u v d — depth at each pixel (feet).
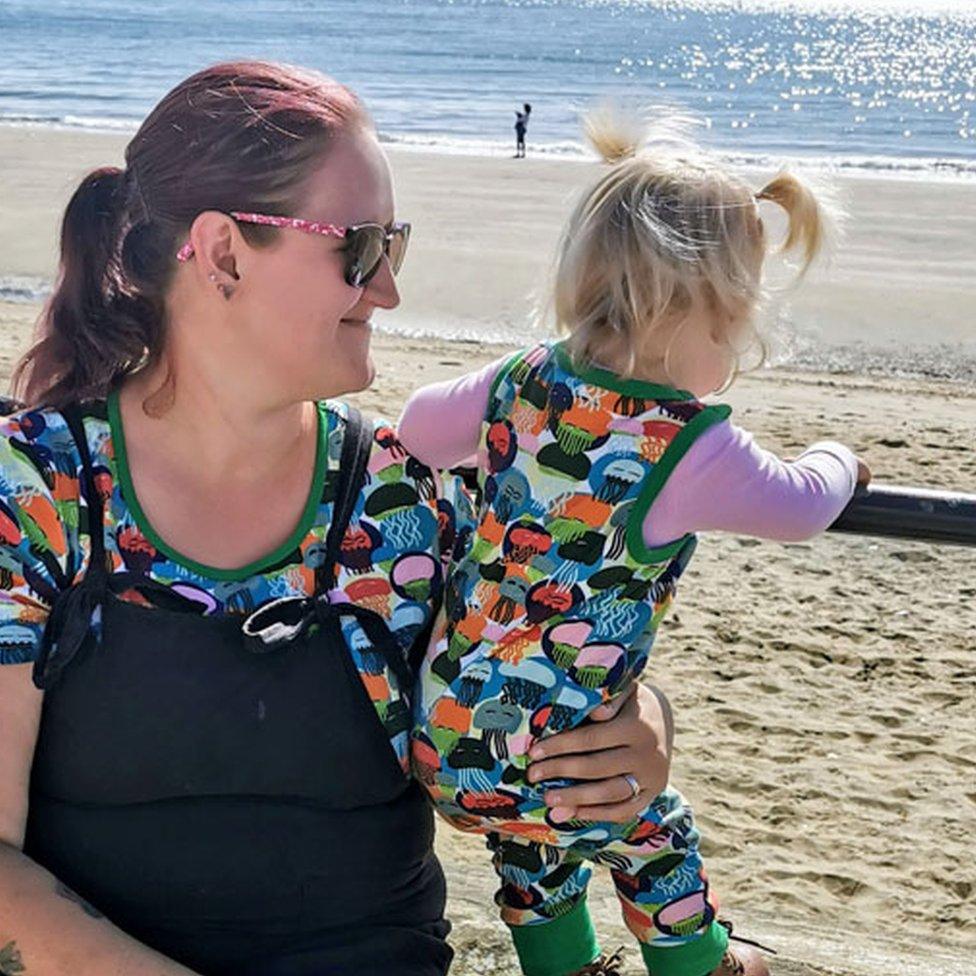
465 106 104.99
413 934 3.83
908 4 341.00
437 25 227.40
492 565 4.02
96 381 3.68
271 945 3.70
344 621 3.72
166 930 3.65
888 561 15.89
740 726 12.21
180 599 3.58
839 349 30.96
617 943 5.61
